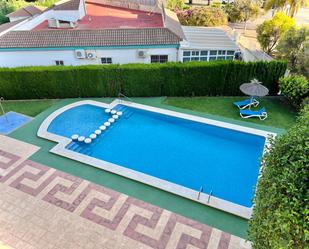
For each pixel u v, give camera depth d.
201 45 19.83
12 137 13.62
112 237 8.45
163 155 13.23
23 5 33.19
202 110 16.70
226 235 8.63
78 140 13.71
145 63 17.77
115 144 13.88
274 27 26.22
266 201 5.11
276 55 23.91
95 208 9.49
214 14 31.14
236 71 17.56
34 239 8.37
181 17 31.19
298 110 16.38
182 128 15.34
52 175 11.05
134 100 17.88
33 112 16.22
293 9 33.03
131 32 19.16
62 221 8.97
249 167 12.55
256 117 15.95
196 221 9.12
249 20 39.34
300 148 5.11
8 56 18.53
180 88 18.08
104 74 17.23
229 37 22.47
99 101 17.62
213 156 13.23
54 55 18.62
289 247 4.47
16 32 19.02
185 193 10.20
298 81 16.08
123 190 10.38
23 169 11.36
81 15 24.77
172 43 18.41
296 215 4.33
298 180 4.72
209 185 11.41
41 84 17.27
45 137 13.54
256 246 5.57
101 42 18.34
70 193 10.14
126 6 30.42
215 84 18.06
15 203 9.64
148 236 8.49
